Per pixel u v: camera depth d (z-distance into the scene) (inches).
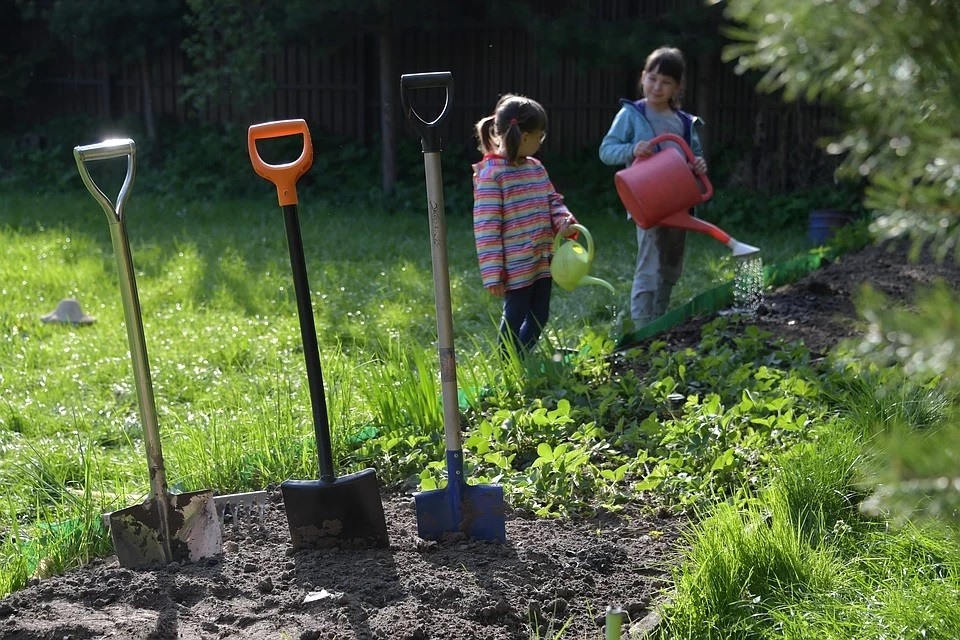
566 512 150.3
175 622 112.4
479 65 656.4
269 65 661.9
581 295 341.1
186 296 341.4
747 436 167.9
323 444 132.6
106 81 697.0
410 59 662.5
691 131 255.6
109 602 119.3
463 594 117.6
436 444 180.2
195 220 521.3
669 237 255.3
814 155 582.2
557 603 117.6
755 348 223.0
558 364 208.7
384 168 603.8
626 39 506.3
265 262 401.7
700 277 374.6
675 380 206.8
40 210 535.2
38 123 713.0
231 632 110.0
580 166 626.2
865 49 49.5
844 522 137.2
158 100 699.4
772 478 148.6
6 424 214.5
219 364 265.3
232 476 174.7
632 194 235.9
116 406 230.4
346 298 340.8
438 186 132.0
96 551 144.6
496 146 215.3
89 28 617.3
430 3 585.3
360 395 215.2
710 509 145.0
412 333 299.4
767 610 116.5
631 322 249.3
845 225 465.4
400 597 117.4
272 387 229.9
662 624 113.3
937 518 54.7
